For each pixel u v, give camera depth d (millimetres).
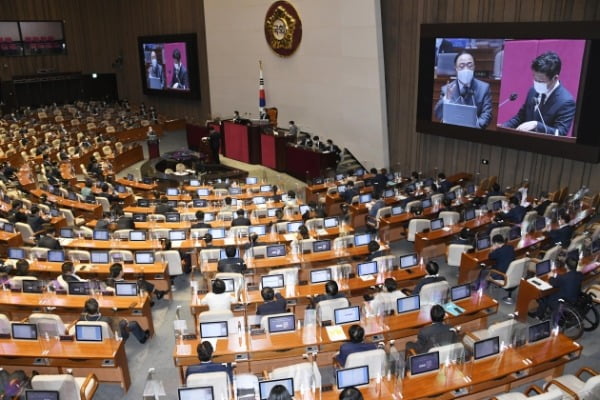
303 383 6527
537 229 12008
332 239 12422
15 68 33906
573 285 8891
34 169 20547
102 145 24375
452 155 18469
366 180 17672
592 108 13578
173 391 8023
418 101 18422
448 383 6590
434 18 17812
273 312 8273
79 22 35844
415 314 8312
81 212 15820
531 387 6793
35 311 9320
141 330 9219
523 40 14797
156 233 12477
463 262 10867
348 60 20984
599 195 14195
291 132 22547
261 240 12055
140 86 36656
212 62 28469
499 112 15898
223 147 24812
